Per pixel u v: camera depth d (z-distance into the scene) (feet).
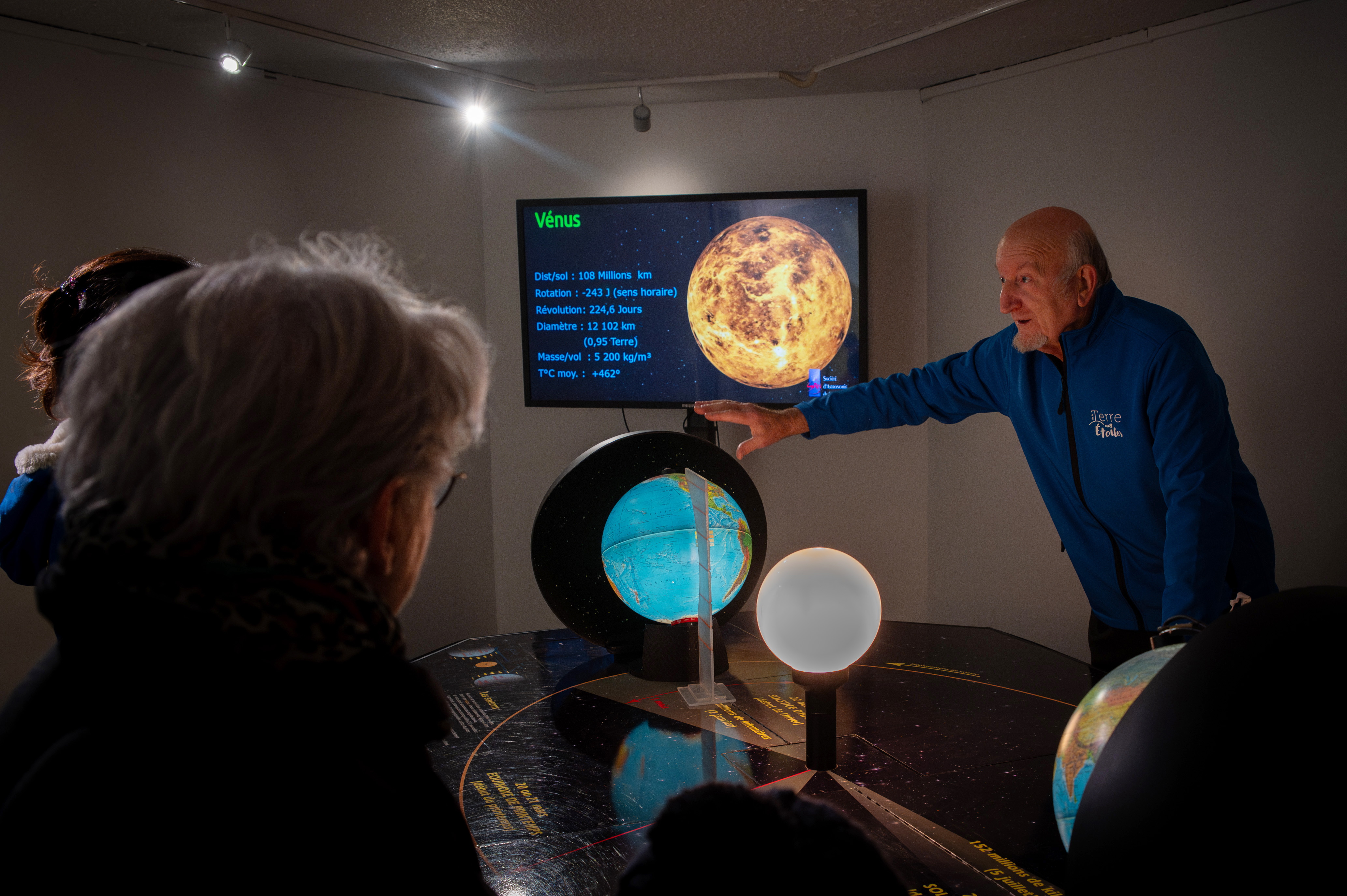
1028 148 10.18
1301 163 8.13
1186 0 8.33
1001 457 10.82
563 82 10.65
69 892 1.23
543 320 11.51
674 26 8.70
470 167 11.85
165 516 1.38
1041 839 3.94
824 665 4.51
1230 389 8.84
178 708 1.32
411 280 11.30
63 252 8.33
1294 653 1.58
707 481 6.10
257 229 9.82
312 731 1.37
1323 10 7.87
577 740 5.16
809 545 11.97
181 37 8.62
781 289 10.99
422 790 1.56
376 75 10.11
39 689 1.59
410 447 1.55
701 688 5.89
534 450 12.27
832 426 7.41
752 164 11.50
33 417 8.14
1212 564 5.22
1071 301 6.04
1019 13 8.59
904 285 11.43
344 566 1.49
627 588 6.44
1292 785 1.43
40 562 4.03
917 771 4.64
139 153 8.83
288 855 1.27
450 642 11.90
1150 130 9.18
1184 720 1.58
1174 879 1.49
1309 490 8.31
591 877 3.74
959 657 6.47
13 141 7.95
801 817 1.47
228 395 1.36
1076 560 7.03
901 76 10.57
